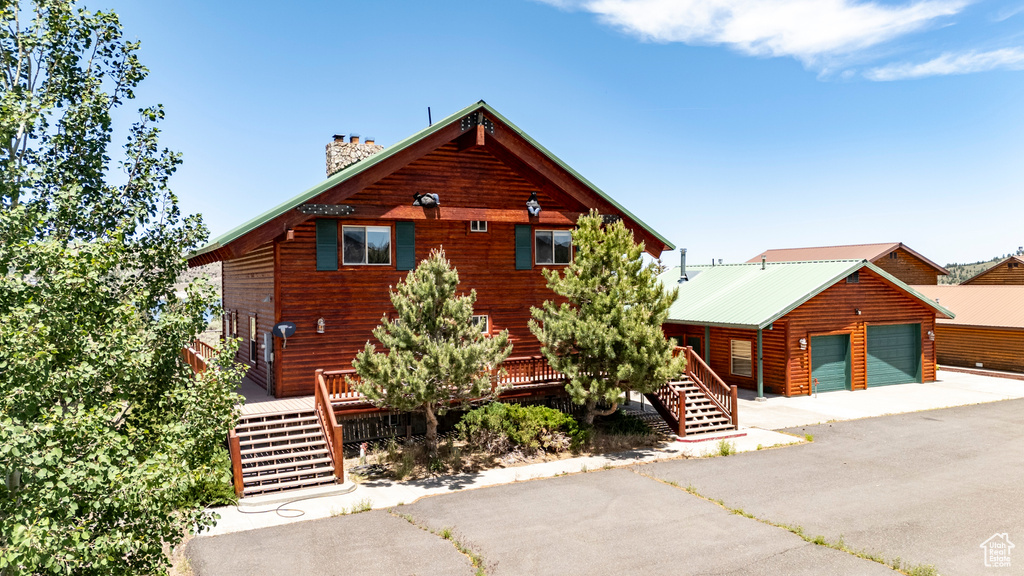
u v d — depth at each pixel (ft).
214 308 26.55
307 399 55.93
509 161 66.23
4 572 18.25
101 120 27.22
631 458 52.60
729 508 39.99
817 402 76.33
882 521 37.40
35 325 20.20
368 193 59.67
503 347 54.95
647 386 54.75
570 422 55.47
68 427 19.27
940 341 109.40
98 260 22.57
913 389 85.56
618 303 54.49
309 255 58.18
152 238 27.12
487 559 32.63
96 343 22.34
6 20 26.48
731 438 58.85
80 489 20.11
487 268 66.03
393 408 50.96
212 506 41.06
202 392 24.66
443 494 43.80
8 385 18.98
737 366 86.17
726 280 99.40
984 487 43.68
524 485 45.60
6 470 18.51
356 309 59.93
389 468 49.67
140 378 22.98
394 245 61.62
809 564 31.60
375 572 31.32
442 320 48.57
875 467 48.93
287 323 56.08
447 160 63.52
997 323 97.81
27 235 22.31
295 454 46.11
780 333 80.74
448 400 49.52
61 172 26.35
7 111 23.35
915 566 31.14
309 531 37.01
